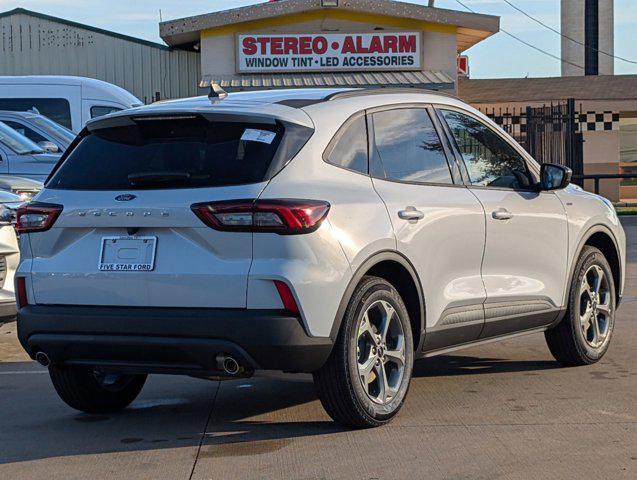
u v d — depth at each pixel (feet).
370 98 19.94
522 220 22.34
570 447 17.65
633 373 23.82
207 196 17.40
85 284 18.25
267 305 17.06
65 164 19.30
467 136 21.95
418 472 16.37
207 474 16.51
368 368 18.53
